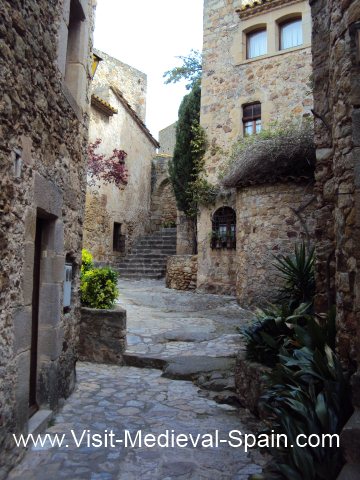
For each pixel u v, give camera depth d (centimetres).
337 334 287
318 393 270
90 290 557
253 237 849
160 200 1788
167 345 581
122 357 520
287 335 377
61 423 329
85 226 1174
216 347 569
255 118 1077
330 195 373
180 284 1105
